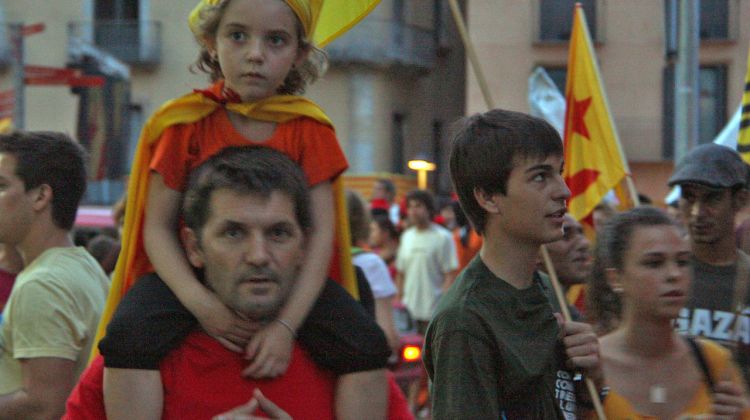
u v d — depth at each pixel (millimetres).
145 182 5027
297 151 5078
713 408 6023
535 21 44781
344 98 45781
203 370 4660
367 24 45750
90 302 6863
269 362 4629
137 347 4586
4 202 6914
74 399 4824
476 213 5590
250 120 5074
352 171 45906
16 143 6957
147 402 4598
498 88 44969
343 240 5188
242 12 4945
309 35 5164
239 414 4516
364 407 4809
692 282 7812
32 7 45344
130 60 44969
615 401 6043
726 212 7887
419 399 16797
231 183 4582
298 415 4707
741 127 10336
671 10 19469
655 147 43938
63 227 7102
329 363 4797
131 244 5027
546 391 5371
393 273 20844
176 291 4711
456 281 5582
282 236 4641
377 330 4867
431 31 49594
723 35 44406
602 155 10406
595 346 5539
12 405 6602
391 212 27141
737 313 7020
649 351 6160
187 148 5012
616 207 12633
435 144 50312
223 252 4582
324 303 4848
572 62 10656
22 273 6922
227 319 4629
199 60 5410
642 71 44062
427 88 49688
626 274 6160
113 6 45500
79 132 36531
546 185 5430
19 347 6637
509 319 5348
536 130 5434
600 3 44219
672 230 6133
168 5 45250
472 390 5238
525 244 5457
